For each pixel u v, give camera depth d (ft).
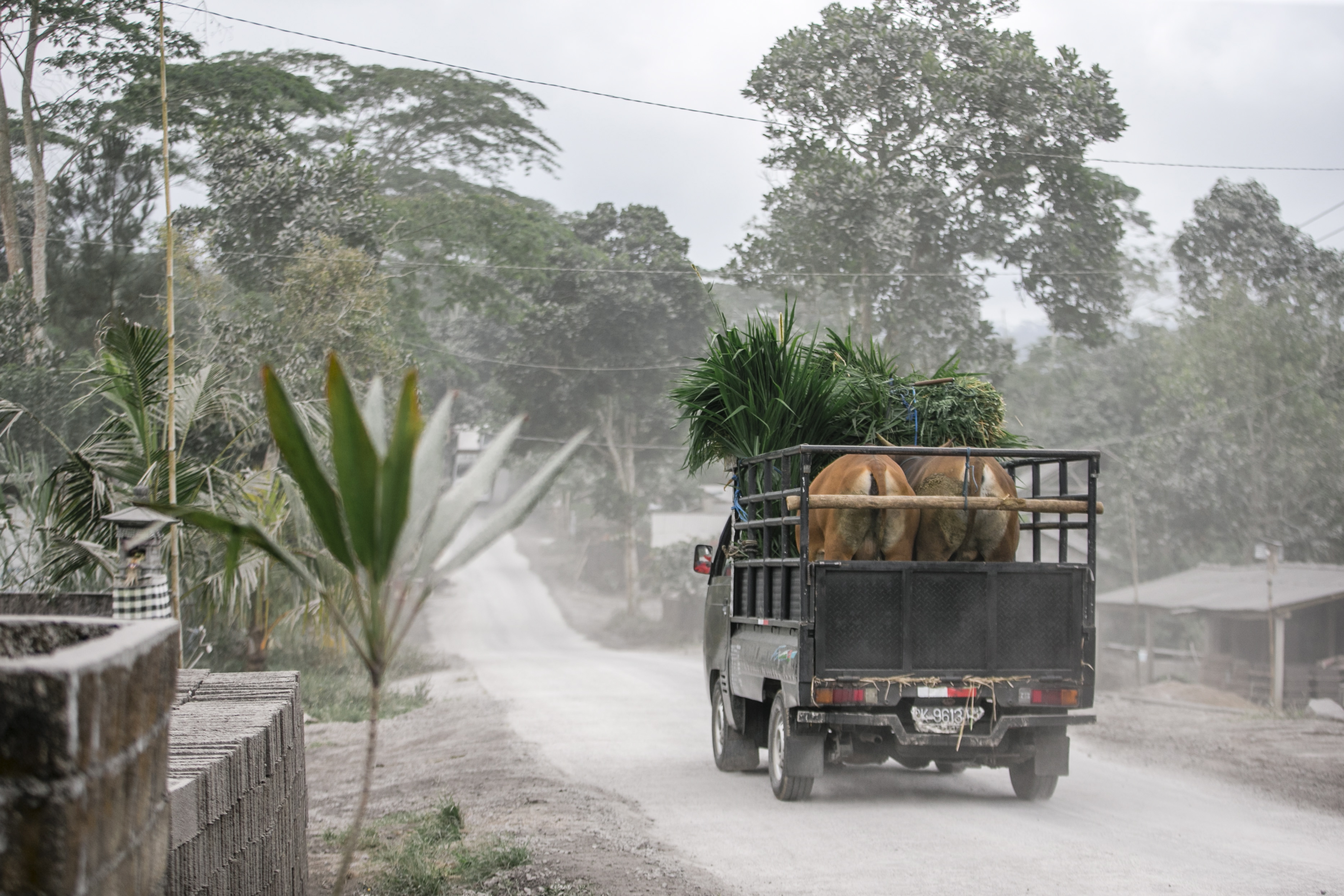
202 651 58.13
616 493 171.94
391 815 29.81
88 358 73.92
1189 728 52.65
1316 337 127.03
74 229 93.76
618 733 48.75
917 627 28.07
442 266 133.28
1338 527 121.19
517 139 145.79
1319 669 90.63
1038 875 22.18
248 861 14.46
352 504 9.38
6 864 5.96
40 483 42.50
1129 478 136.05
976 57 107.24
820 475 29.58
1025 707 28.53
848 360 33.88
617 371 150.10
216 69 102.58
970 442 31.71
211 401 38.14
